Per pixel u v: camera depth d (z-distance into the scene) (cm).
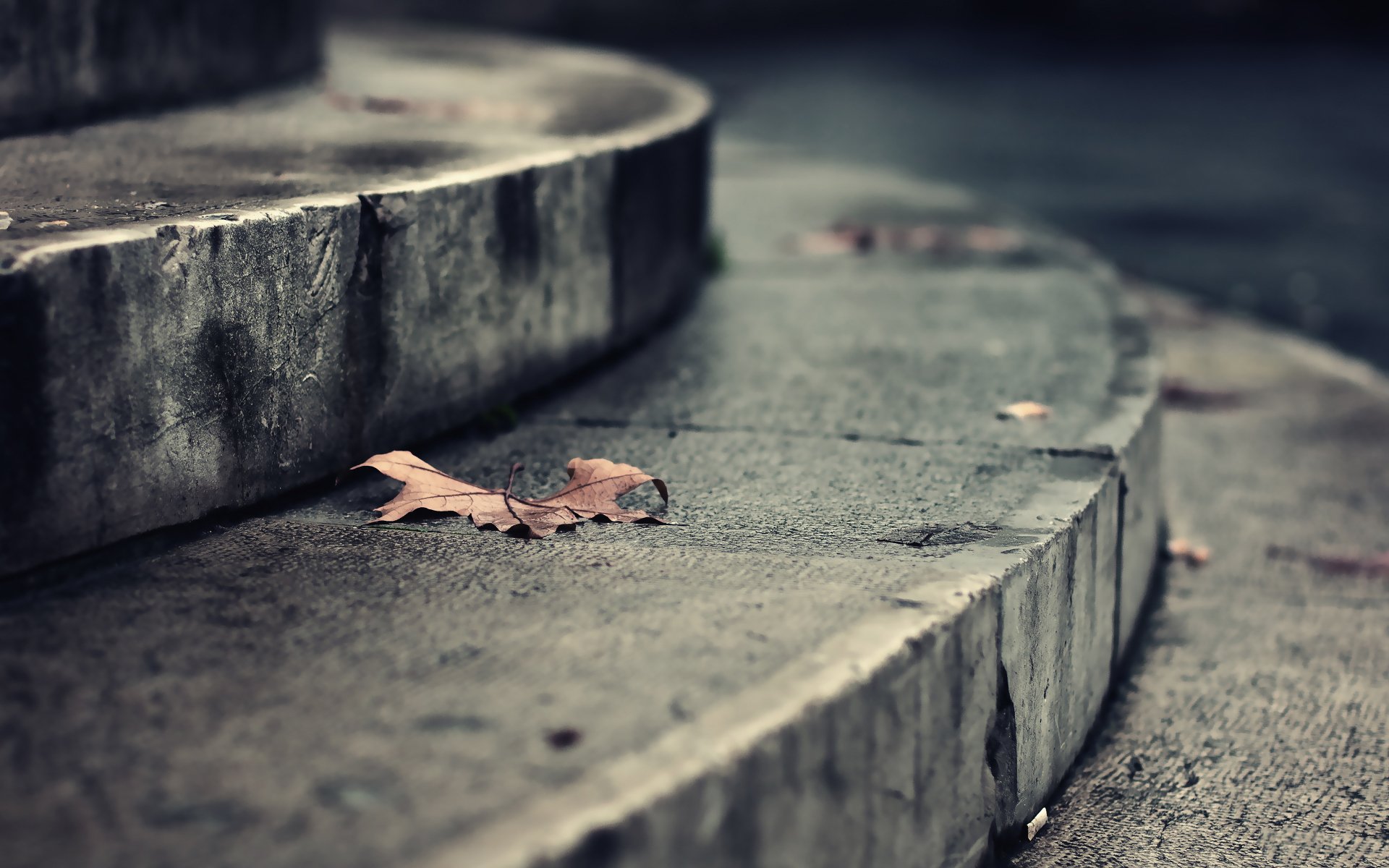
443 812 228
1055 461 275
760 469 275
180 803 229
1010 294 342
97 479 251
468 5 1505
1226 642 284
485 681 238
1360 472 323
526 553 256
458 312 281
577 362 301
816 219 444
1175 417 343
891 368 305
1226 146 900
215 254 257
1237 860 255
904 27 1861
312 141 305
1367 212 684
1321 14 1772
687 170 330
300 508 265
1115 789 262
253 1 356
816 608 246
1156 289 502
